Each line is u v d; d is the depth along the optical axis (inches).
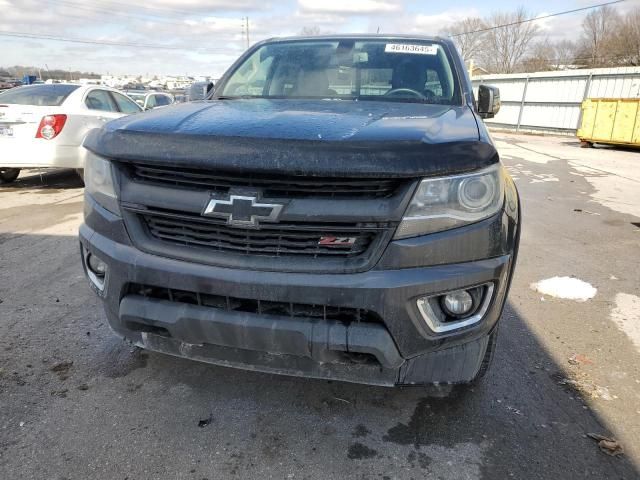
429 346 75.0
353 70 128.4
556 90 979.9
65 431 88.3
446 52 133.5
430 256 71.4
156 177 77.5
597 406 98.8
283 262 72.7
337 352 75.7
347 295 71.0
